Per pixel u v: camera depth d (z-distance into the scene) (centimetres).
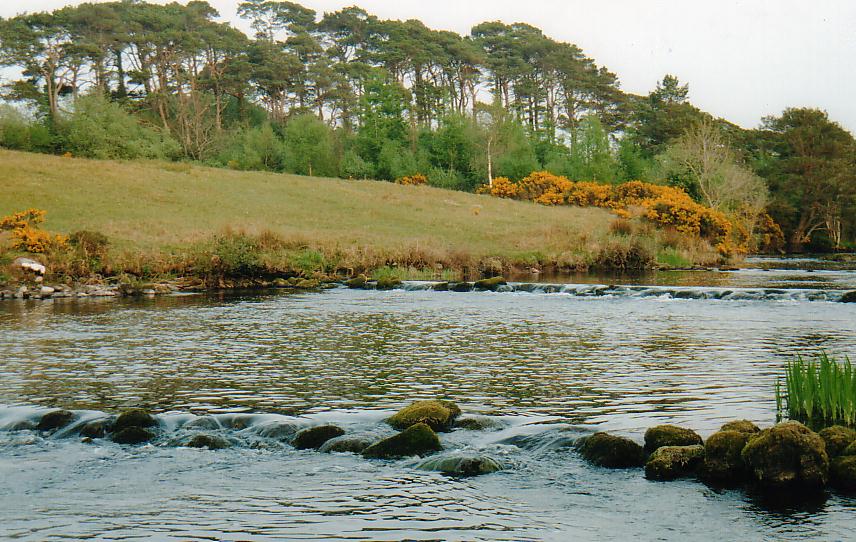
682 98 12562
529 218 6450
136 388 1502
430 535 810
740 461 950
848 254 7225
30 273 3638
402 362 1778
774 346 1933
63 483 982
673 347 1950
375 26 13262
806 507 866
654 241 5388
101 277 3831
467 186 9494
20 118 8762
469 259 4616
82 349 1975
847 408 1134
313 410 1323
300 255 4394
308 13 13588
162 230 4722
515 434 1148
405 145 10500
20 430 1216
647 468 979
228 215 5597
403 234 5438
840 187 8594
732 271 4784
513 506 888
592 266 4997
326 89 12388
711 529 812
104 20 11362
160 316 2705
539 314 2723
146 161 7369
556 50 13088
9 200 5162
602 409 1306
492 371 1661
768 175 9275
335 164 9812
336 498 920
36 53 10312
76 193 5591
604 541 790
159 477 1002
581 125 11212
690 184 8162
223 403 1378
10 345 2041
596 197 7681
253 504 903
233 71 11700
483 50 13362
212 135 10450
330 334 2244
